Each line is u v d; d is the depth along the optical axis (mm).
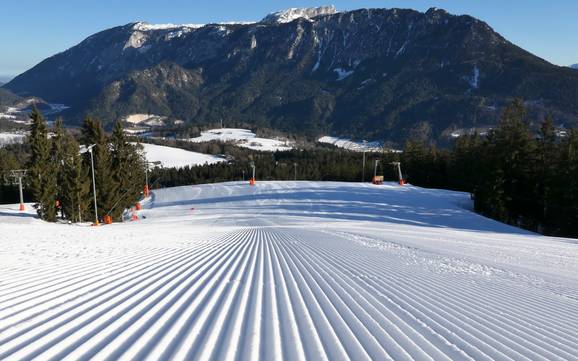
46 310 4598
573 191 38000
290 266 8891
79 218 37531
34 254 8742
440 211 41875
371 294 6371
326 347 3881
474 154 61344
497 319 5305
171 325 4254
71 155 38000
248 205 49594
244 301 5445
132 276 6758
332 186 65125
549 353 4082
